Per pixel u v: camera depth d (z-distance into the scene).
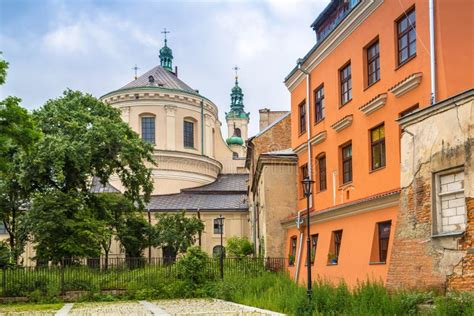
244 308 20.33
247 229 56.09
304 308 16.20
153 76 63.34
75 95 37.44
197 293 27.81
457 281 13.39
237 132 103.69
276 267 28.98
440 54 16.12
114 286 28.12
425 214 14.80
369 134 20.31
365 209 19.17
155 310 20.77
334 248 22.44
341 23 22.19
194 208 55.81
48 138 32.66
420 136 15.26
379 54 19.80
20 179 32.66
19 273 27.56
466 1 16.28
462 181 13.74
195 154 60.19
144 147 38.84
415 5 17.33
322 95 25.50
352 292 16.95
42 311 21.58
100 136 34.28
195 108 61.44
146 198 38.59
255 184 38.09
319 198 25.45
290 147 36.12
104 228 32.59
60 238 30.38
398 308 13.41
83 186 35.53
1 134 23.06
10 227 40.59
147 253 51.44
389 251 17.09
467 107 13.58
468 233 13.22
